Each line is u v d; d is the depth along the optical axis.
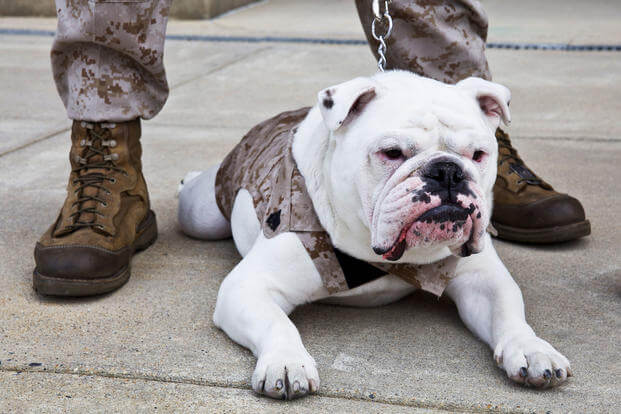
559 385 1.84
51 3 9.05
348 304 2.32
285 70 6.30
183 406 1.75
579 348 2.03
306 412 1.73
